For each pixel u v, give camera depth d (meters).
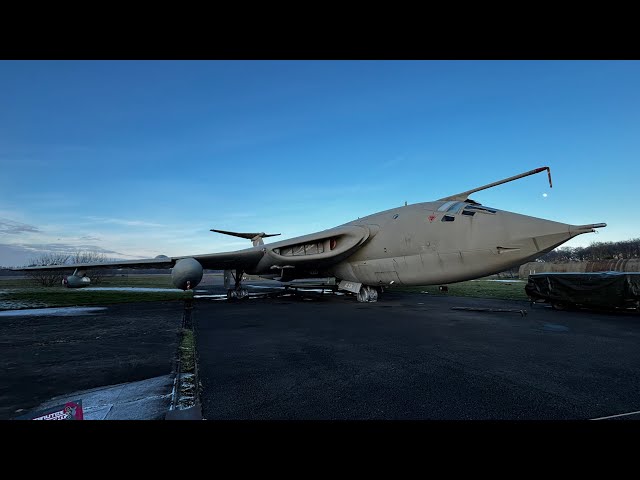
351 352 5.86
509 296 18.44
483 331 7.93
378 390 3.91
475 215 11.21
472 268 11.13
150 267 16.34
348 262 15.72
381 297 18.59
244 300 17.62
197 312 12.05
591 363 5.10
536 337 7.19
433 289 24.52
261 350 6.03
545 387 4.00
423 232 12.30
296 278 20.73
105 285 35.44
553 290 12.59
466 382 4.20
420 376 4.46
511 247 10.16
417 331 7.95
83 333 7.82
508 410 3.32
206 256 15.89
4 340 7.01
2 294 21.31
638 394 3.76
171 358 5.48
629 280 10.72
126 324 9.23
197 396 3.73
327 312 11.85
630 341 6.77
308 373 4.61
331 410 3.33
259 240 24.36
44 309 13.18
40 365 5.07
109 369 4.84
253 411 3.31
